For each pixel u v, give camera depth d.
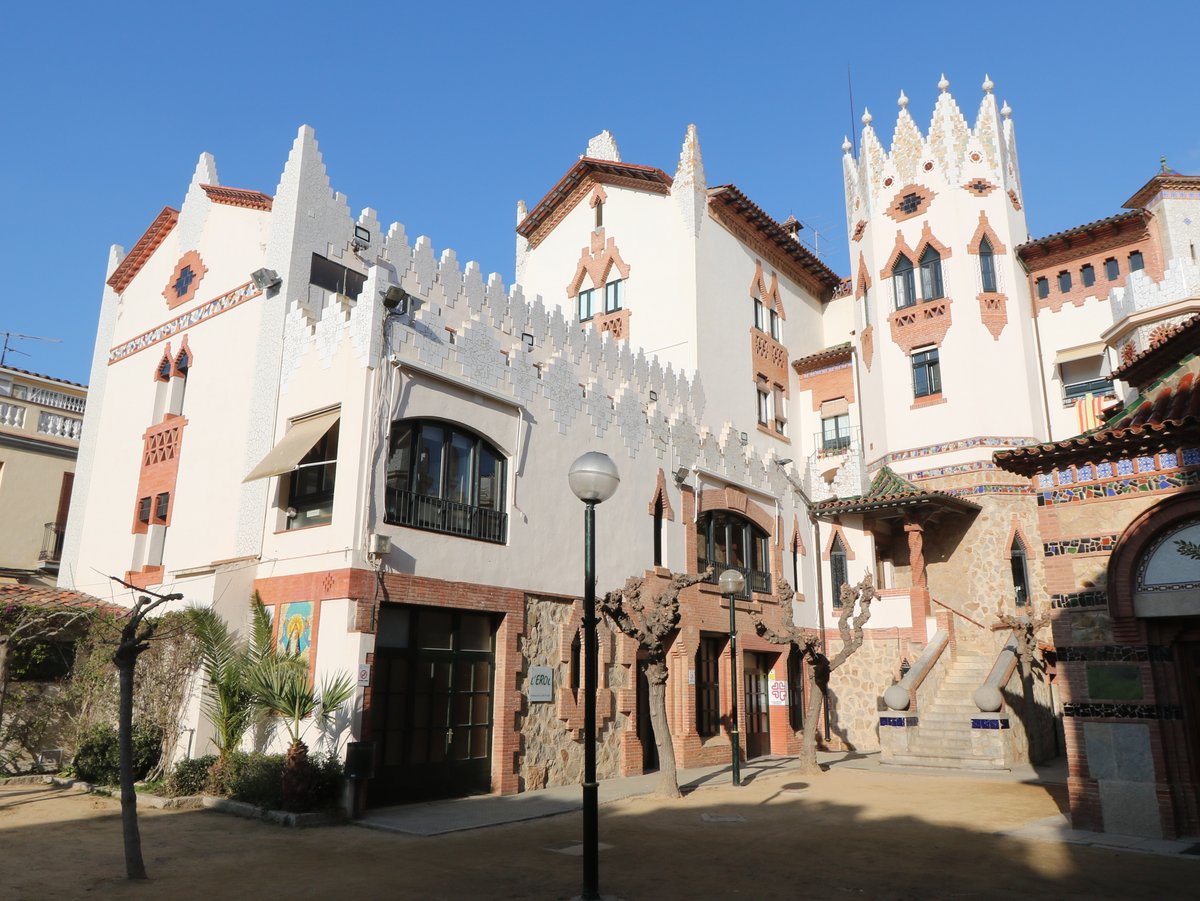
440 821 13.81
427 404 17.11
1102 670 12.88
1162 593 12.34
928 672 23.73
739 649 24.97
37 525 29.30
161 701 16.47
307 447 16.12
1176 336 14.90
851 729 27.17
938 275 28.44
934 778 19.55
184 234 22.72
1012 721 21.88
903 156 29.81
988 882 10.02
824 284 35.09
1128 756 12.52
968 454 26.67
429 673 16.45
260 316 19.11
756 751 25.19
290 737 15.20
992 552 25.89
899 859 11.27
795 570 28.44
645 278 28.75
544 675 18.56
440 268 20.23
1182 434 12.27
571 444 20.52
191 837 12.24
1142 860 10.98
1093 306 27.34
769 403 30.72
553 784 18.36
